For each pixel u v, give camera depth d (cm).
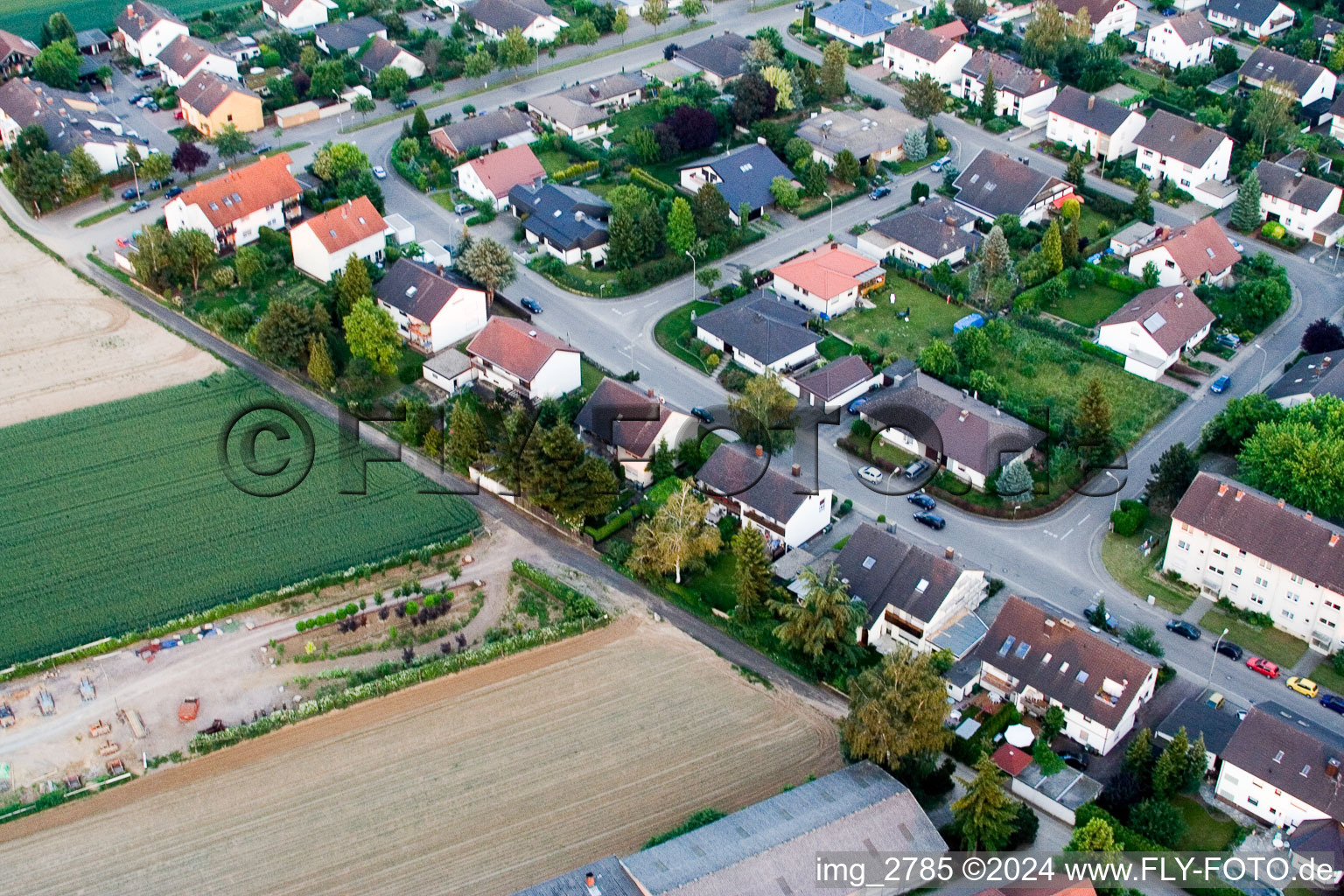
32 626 14550
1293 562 14000
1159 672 13650
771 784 12719
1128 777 12444
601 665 14138
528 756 13062
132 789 12812
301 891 11781
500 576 15325
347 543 15712
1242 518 14400
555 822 12369
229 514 16138
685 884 10975
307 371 18462
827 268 19762
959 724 13250
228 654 14288
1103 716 12875
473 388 18162
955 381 17812
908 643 14112
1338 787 11938
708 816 12094
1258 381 18050
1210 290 19575
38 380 18375
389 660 14250
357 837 12256
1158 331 18050
